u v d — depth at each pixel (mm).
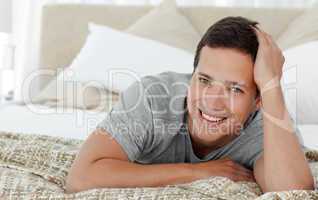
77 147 1440
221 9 2904
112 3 3145
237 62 1107
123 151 1153
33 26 3205
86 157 1127
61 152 1324
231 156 1267
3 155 1318
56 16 2975
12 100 3119
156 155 1261
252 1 3123
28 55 3201
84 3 3051
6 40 3158
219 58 1107
